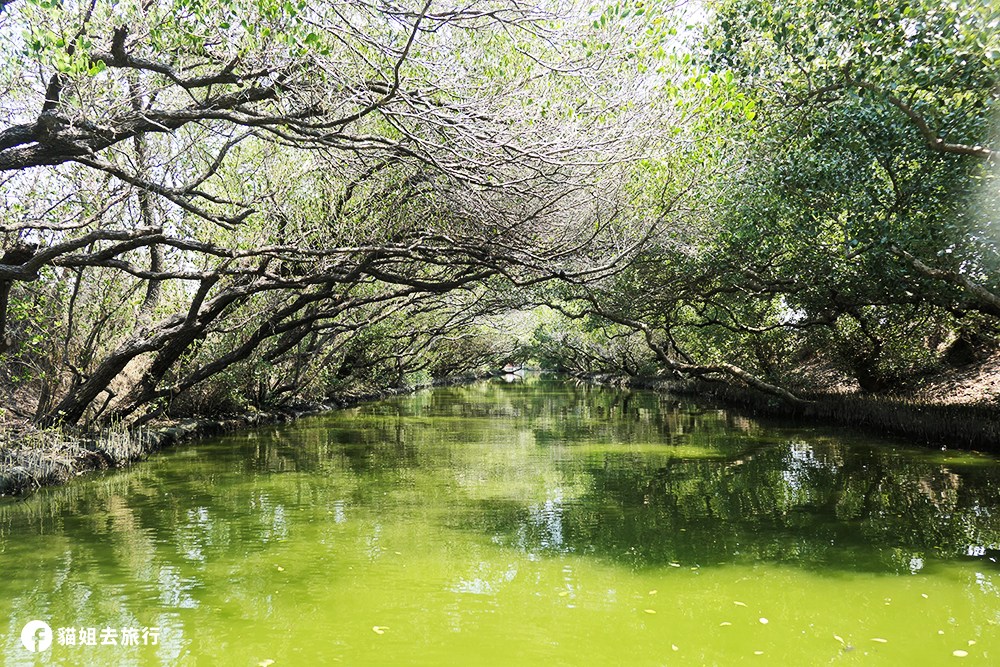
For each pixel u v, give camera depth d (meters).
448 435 20.12
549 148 12.13
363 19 10.55
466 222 15.85
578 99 13.43
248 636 6.09
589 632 6.18
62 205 12.84
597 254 20.12
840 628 6.25
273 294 17.67
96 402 15.86
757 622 6.38
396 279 16.31
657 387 43.09
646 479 13.09
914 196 12.80
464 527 9.59
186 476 13.42
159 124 9.54
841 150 12.96
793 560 8.12
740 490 11.98
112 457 14.38
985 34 8.83
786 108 13.50
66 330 14.62
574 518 10.09
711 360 31.56
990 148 10.95
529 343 65.88
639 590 7.18
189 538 9.05
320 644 5.95
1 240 11.34
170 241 11.31
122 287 15.71
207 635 6.11
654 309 24.36
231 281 15.94
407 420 24.77
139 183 10.40
